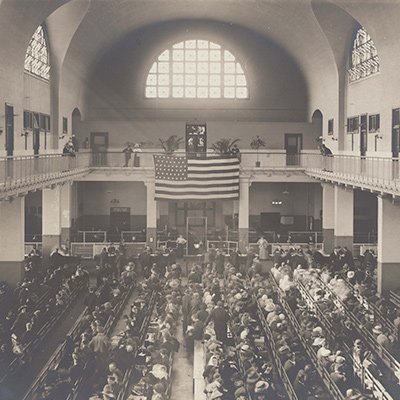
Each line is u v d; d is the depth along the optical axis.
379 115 33.19
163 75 49.09
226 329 20.75
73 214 44.97
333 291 25.30
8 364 18.12
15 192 24.22
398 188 25.05
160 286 28.42
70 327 25.11
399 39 28.45
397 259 30.00
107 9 37.91
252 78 49.28
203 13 45.22
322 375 17.88
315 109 46.16
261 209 49.97
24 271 29.48
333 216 42.00
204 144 47.06
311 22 38.06
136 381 19.20
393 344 19.59
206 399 16.16
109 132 46.62
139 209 49.59
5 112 27.19
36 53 34.03
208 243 42.25
